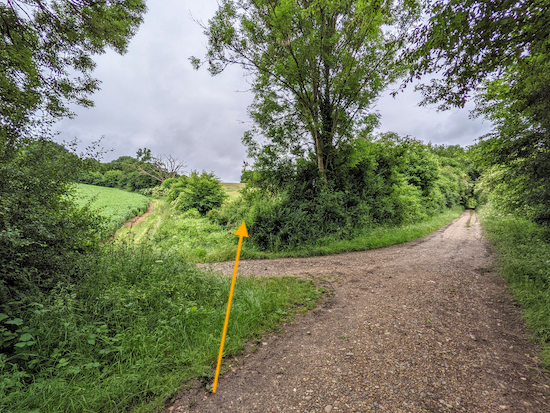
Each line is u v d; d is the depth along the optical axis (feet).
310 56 36.45
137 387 8.70
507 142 27.50
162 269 18.52
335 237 39.99
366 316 14.70
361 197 49.60
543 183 25.58
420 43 13.66
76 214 20.57
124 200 122.01
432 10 11.96
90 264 16.66
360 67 38.65
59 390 8.05
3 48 16.06
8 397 7.20
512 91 20.15
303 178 48.65
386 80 37.52
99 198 123.75
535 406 7.89
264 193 48.75
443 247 35.50
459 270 23.57
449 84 15.07
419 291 18.33
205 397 8.66
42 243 15.23
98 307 12.48
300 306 16.48
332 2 33.78
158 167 193.67
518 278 19.34
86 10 19.97
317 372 9.89
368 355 10.90
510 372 9.61
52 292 12.54
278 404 8.29
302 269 26.20
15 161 18.17
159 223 66.44
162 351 10.51
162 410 8.11
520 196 32.58
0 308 10.67
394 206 53.26
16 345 8.66
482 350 11.11
